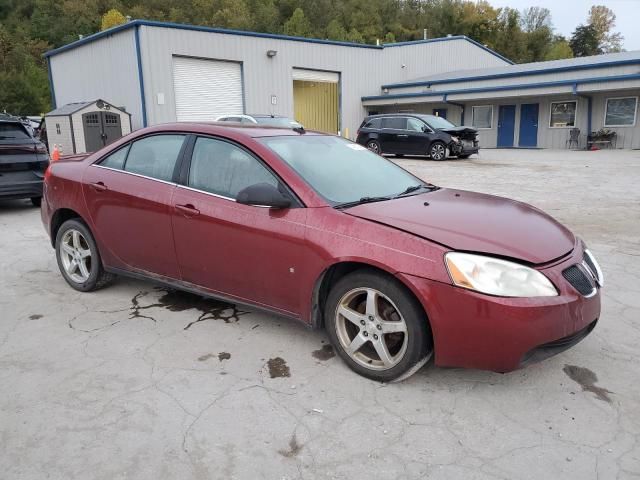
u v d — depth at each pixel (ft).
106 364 10.82
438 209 10.87
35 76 177.47
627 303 13.99
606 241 20.70
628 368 10.59
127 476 7.59
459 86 84.89
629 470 7.65
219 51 71.72
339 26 211.20
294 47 80.89
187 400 9.49
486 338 8.82
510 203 12.20
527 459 7.92
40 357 11.13
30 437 8.45
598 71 70.69
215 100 72.90
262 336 12.09
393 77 97.86
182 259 12.39
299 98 96.02
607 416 8.99
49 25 243.19
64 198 14.66
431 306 9.05
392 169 13.82
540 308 8.71
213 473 7.66
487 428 8.69
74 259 15.06
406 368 9.63
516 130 82.43
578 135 75.77
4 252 19.69
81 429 8.65
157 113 67.00
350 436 8.50
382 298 9.88
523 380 10.16
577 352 11.26
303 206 10.62
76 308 13.84
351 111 92.32
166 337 12.05
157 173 12.93
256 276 11.19
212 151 12.17
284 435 8.52
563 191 33.96
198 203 11.86
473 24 230.07
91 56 74.54
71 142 58.44
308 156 12.15
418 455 8.04
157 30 65.46
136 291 15.08
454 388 9.91
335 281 10.68
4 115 27.91
